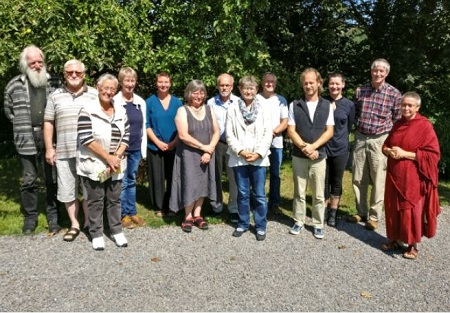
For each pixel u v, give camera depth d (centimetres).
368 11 807
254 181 450
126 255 408
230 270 380
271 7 760
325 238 462
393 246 433
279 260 403
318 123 445
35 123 446
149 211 540
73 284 351
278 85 688
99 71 580
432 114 780
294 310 319
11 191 620
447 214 554
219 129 487
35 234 455
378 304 329
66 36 493
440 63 766
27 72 432
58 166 433
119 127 416
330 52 854
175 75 600
